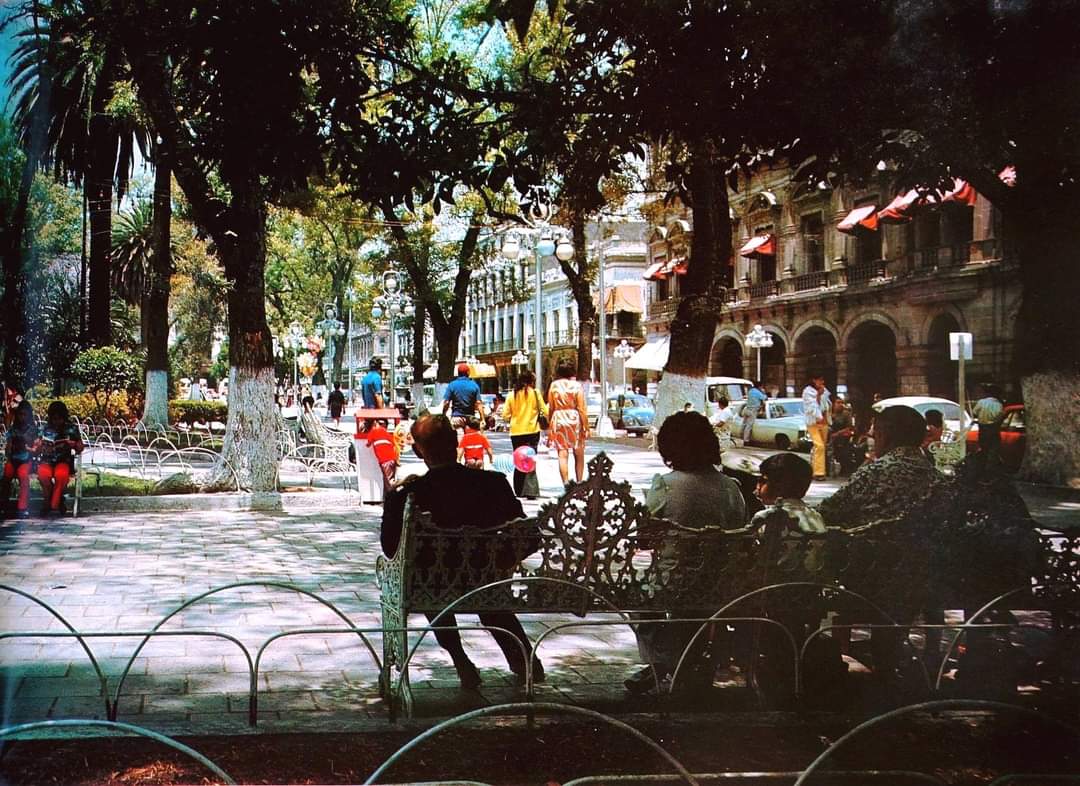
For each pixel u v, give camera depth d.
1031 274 8.57
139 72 8.70
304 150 6.36
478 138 6.67
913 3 5.61
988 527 5.11
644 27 5.79
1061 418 12.98
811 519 5.20
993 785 2.87
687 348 11.02
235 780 3.80
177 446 23.27
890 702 4.97
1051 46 5.68
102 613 7.23
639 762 4.12
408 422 29.00
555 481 17.69
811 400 20.14
